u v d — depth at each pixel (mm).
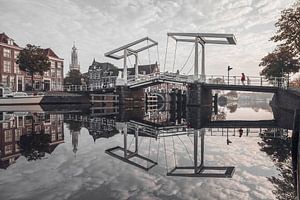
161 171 5852
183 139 10945
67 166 6219
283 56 40094
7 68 50438
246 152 8133
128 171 5824
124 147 8914
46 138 10461
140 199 4152
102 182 5016
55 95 38688
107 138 10914
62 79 65250
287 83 31547
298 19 21438
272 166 6336
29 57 41875
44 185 4824
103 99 44875
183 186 4824
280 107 28031
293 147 7035
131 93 39344
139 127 15531
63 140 10047
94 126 15094
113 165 6367
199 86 32312
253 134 12469
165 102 57250
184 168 6145
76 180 5129
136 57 40906
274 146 9188
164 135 12203
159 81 35188
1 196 4270
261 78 31047
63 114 23312
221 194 4418
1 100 34844
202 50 34906
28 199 4148
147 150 8430
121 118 21891
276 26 22578
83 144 9281
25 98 36188
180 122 19359
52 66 62125
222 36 31234
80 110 30609
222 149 8633
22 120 17312
